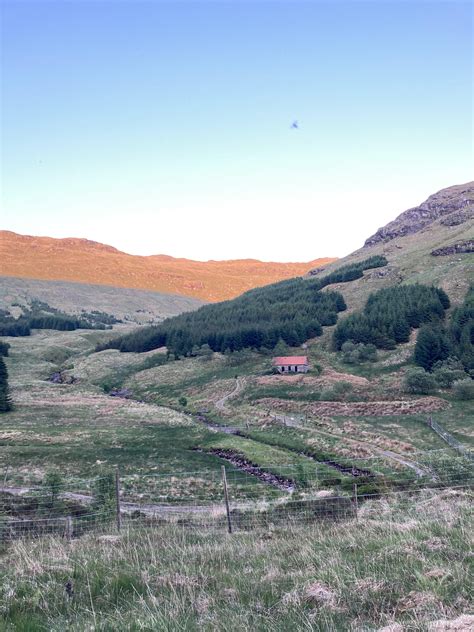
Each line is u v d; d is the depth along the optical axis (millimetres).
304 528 17703
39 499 43812
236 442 81375
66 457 70688
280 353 157000
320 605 8547
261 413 103062
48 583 10516
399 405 97938
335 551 11734
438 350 123000
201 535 16938
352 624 7570
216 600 9227
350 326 153875
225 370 150500
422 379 106875
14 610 9289
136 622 7977
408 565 9945
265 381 128625
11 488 54719
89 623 8203
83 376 166000
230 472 63094
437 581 8828
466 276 178375
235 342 166375
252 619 8172
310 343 164000
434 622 7086
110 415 107500
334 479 51125
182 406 122438
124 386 151750
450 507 17125
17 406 116562
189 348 176125
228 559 12344
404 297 167750
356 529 14867
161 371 159875
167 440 84125
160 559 12383
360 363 138000
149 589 9648
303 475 55062
